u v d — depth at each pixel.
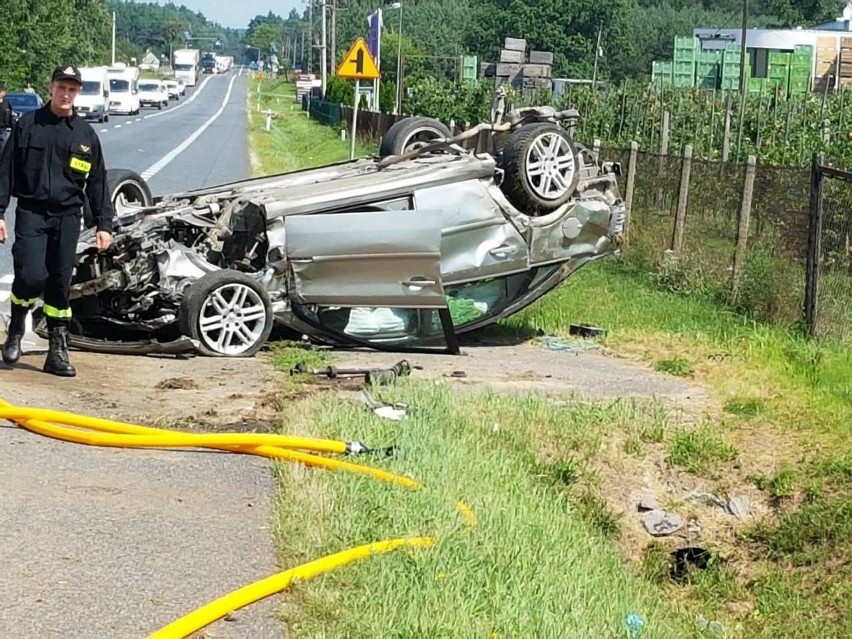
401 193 10.88
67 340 8.80
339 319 10.84
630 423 9.00
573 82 43.53
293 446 7.10
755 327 12.72
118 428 7.10
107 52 120.00
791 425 9.31
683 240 15.78
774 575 8.03
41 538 5.54
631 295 14.65
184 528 5.84
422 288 10.70
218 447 7.09
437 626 4.88
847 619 7.44
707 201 15.19
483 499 6.72
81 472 6.53
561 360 11.13
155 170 30.52
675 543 8.37
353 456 7.16
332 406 8.23
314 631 4.76
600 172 12.21
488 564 5.73
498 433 8.48
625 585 6.73
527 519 6.69
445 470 7.06
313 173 12.18
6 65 63.69
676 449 8.79
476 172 11.16
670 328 12.71
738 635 7.46
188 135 49.66
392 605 5.05
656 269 16.45
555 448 8.62
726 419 9.40
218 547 5.63
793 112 26.50
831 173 12.09
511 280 11.65
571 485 8.36
